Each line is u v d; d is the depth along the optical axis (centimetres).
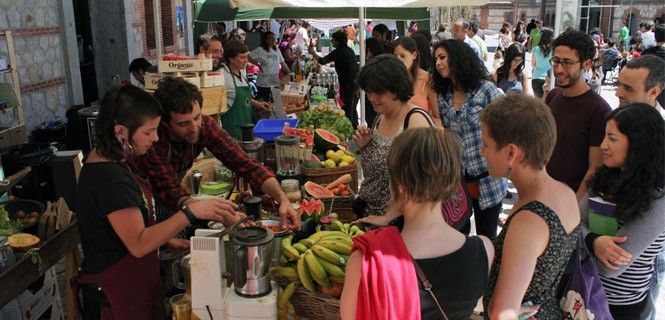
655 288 235
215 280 195
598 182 222
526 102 165
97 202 198
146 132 199
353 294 145
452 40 350
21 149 442
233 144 287
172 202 254
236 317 195
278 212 272
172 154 268
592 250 215
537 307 169
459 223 241
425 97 450
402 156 148
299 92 706
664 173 204
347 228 243
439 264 146
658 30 702
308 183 332
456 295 147
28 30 646
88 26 902
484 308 176
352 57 877
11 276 241
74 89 748
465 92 345
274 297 197
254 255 193
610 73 1585
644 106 209
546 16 2541
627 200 208
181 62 416
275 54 924
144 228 201
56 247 274
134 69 654
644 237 206
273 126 431
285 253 215
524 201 170
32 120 657
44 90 683
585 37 288
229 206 213
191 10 1376
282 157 345
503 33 1528
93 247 208
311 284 201
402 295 138
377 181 286
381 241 145
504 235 168
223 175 334
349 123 479
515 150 163
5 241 245
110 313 216
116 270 207
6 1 602
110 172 198
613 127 211
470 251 152
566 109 299
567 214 166
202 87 423
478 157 337
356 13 760
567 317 186
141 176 249
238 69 518
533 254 157
